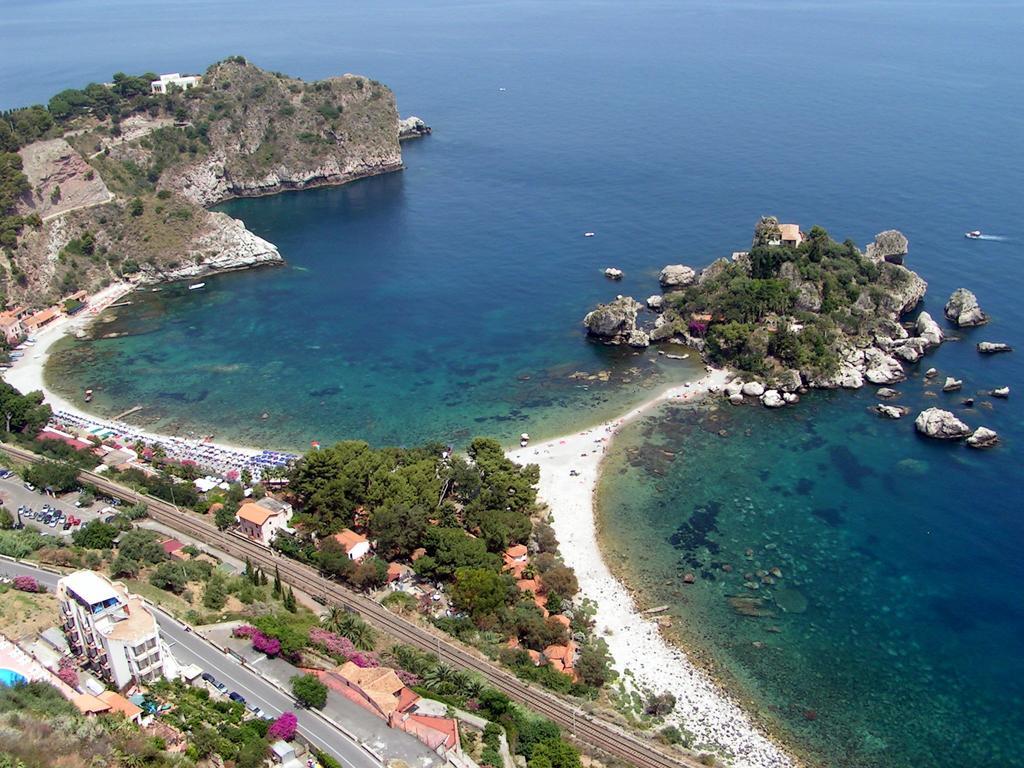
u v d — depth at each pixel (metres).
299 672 114.88
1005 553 156.88
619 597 147.62
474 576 139.75
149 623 108.19
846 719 123.19
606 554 159.12
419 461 174.25
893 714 124.06
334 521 158.00
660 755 111.38
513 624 135.25
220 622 125.94
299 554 152.50
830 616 143.00
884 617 142.62
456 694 115.62
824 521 167.50
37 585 128.25
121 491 170.50
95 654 109.12
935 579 151.00
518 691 120.88
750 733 120.06
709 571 154.38
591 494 177.38
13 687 98.81
